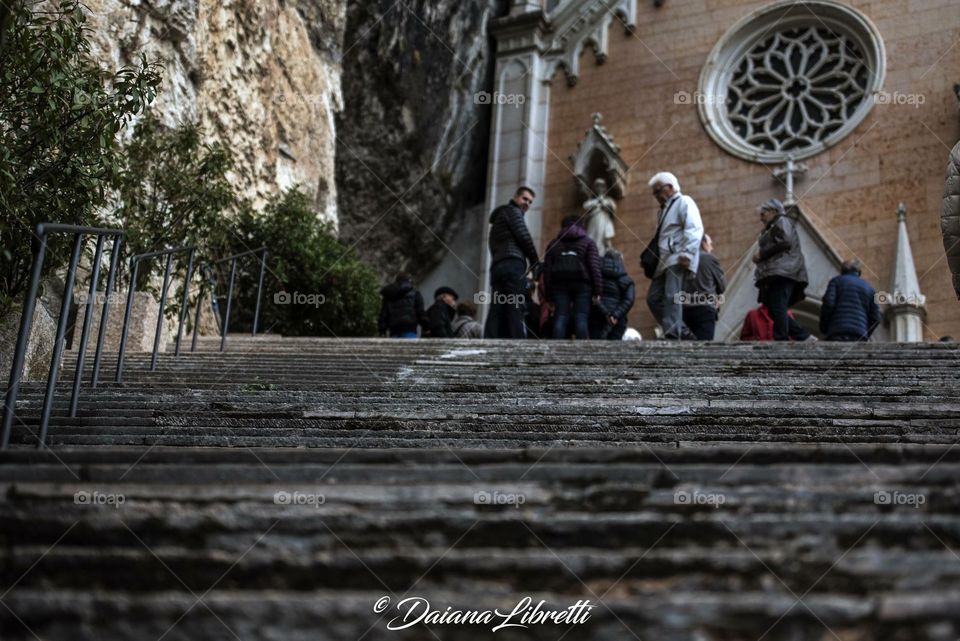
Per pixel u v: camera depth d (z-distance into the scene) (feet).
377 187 81.56
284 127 60.59
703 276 39.40
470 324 50.24
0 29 24.31
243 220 51.90
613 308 45.29
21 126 27.22
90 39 43.09
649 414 20.43
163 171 39.93
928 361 26.45
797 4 80.84
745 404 20.92
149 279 38.24
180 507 11.18
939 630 9.05
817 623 9.21
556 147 84.38
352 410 21.03
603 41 85.10
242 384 25.09
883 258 73.20
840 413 20.02
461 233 87.76
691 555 10.05
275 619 9.53
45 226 18.99
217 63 53.72
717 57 81.92
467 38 83.46
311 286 51.83
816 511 11.08
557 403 21.21
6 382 24.99
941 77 75.36
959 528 10.38
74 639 9.51
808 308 74.13
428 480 12.25
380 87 78.28
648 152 81.51
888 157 74.90
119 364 25.95
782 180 76.89
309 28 66.33
